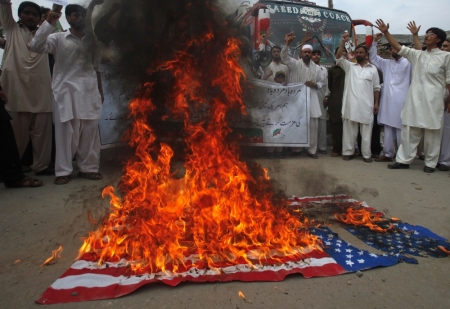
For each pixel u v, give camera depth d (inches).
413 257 102.2
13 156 167.9
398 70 243.4
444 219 134.0
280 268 92.4
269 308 78.0
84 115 177.6
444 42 236.7
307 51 260.8
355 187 176.9
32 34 187.9
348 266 94.8
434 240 113.1
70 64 172.6
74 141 179.8
